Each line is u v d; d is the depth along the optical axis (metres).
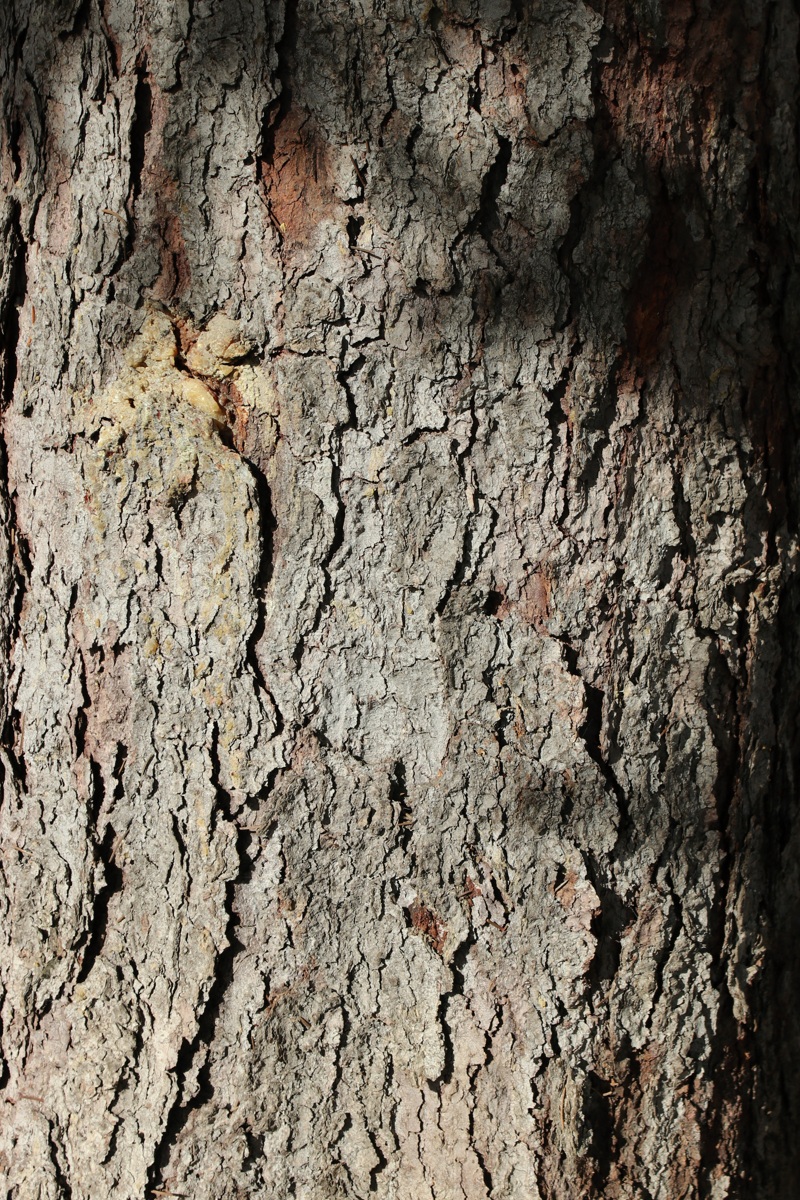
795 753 2.05
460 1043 1.97
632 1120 1.99
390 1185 1.98
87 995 1.99
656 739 1.98
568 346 1.94
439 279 1.93
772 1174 2.06
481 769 1.96
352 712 1.95
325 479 1.94
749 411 1.99
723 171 1.97
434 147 1.92
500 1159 1.97
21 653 2.00
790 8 1.98
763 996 2.04
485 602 1.95
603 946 1.98
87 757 1.98
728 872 2.01
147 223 1.94
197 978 1.97
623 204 1.94
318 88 1.92
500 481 1.94
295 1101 1.97
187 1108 1.97
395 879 1.96
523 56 1.92
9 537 2.00
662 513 1.96
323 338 1.93
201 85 1.92
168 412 1.94
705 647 1.99
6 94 1.97
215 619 1.95
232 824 1.96
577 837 1.96
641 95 1.94
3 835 2.01
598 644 1.96
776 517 2.01
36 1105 2.00
